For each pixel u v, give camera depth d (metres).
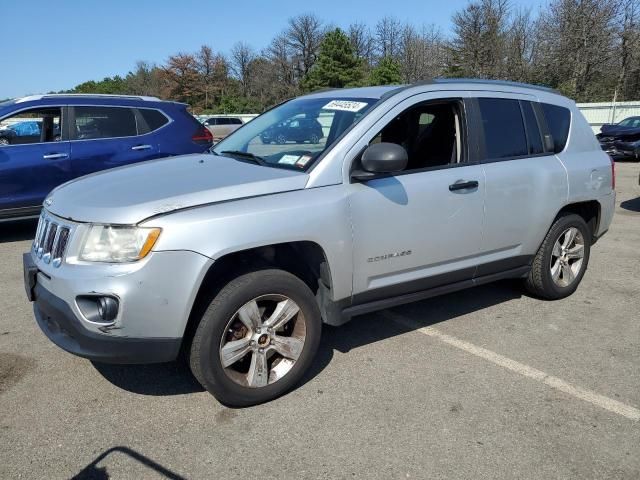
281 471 2.61
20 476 2.55
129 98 7.55
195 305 2.96
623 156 17.78
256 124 4.37
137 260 2.68
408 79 60.84
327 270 3.24
